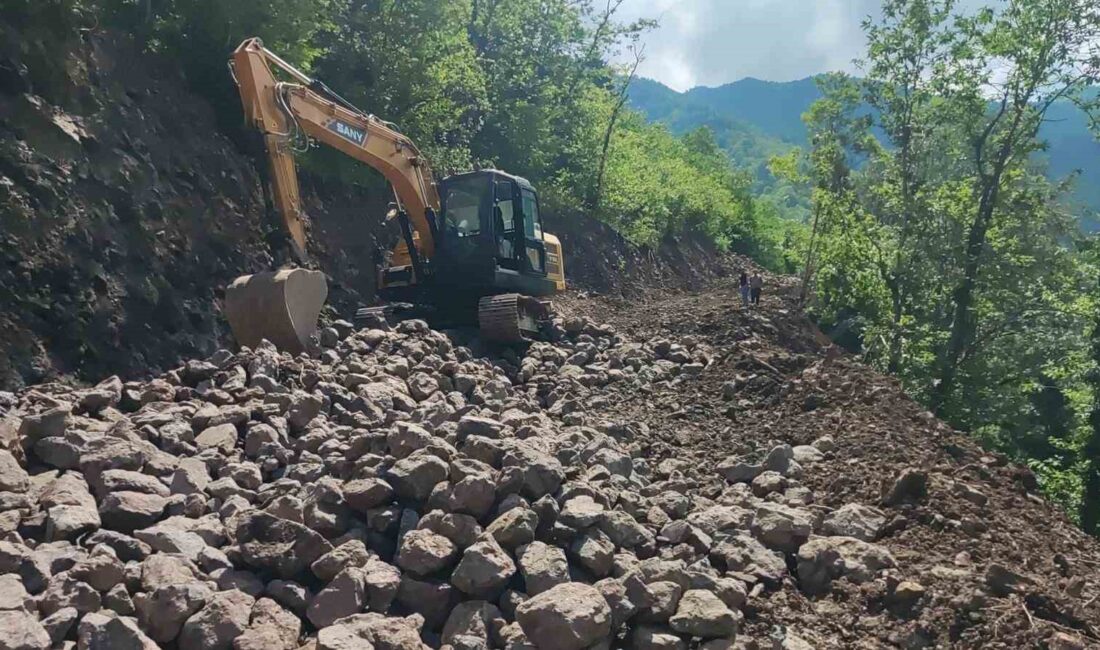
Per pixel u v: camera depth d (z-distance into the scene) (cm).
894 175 2945
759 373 1290
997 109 2655
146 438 701
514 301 1384
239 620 464
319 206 1733
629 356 1447
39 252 984
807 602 595
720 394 1219
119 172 1164
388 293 1512
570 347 1512
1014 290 2627
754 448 947
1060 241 2739
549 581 526
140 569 495
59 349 967
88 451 640
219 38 1497
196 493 624
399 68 2106
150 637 456
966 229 2680
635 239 3728
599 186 3706
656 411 1139
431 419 850
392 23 2122
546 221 3045
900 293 2744
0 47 1075
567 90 3494
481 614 505
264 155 1516
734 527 676
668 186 4662
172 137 1328
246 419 783
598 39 3572
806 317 2600
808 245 3039
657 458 933
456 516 566
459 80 2538
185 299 1186
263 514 553
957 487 800
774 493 804
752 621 561
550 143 3244
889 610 584
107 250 1082
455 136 2719
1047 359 2536
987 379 2578
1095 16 2423
